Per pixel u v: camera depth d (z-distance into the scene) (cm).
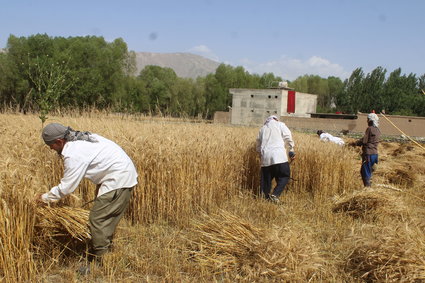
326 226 607
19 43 4159
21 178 401
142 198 577
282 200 771
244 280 410
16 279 380
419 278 383
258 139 783
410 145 1739
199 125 920
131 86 5066
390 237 441
